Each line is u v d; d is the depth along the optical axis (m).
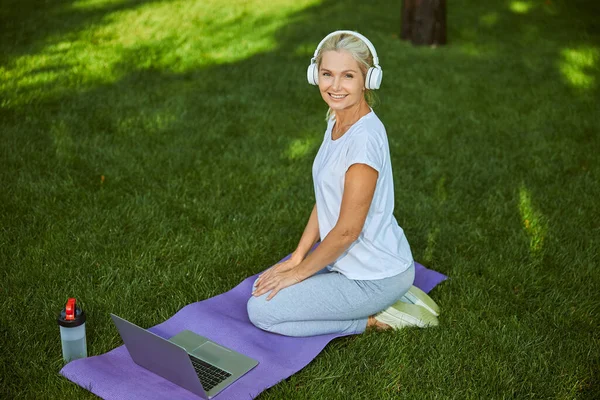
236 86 6.95
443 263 4.09
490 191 5.00
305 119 6.24
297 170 5.20
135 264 3.85
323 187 3.15
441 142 5.86
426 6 8.40
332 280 3.22
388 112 6.48
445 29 8.54
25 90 6.37
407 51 8.31
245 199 4.73
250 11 9.80
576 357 3.24
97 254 3.93
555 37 9.00
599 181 5.17
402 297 3.47
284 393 2.93
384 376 3.06
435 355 3.19
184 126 5.89
